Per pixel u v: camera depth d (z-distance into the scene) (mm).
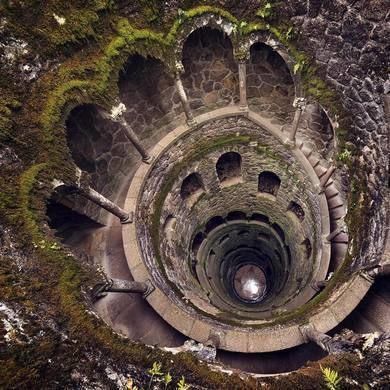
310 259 13242
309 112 13016
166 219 13664
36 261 7395
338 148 11219
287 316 9961
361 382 5707
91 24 9742
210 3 10914
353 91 10070
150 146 14031
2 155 7973
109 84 10312
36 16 8789
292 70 11359
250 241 18922
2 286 6402
